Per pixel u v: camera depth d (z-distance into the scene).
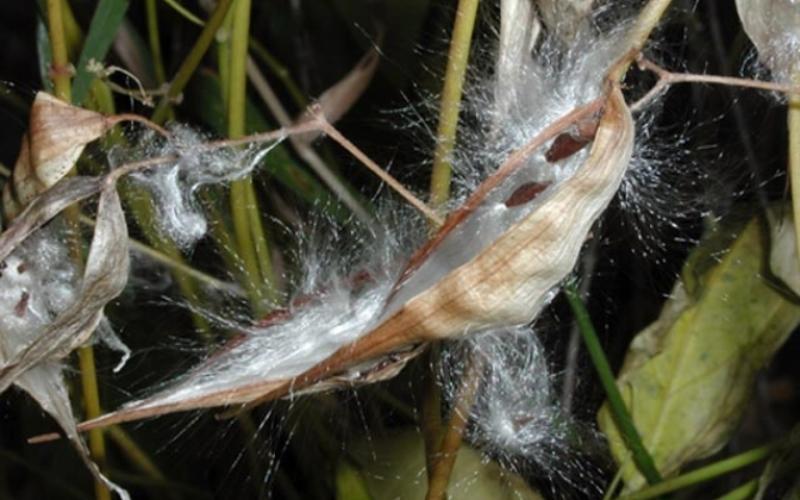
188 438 0.33
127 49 0.32
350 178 0.33
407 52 0.32
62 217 0.26
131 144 0.30
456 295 0.24
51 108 0.25
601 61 0.26
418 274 0.25
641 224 0.31
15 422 0.34
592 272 0.32
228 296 0.30
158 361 0.32
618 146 0.23
